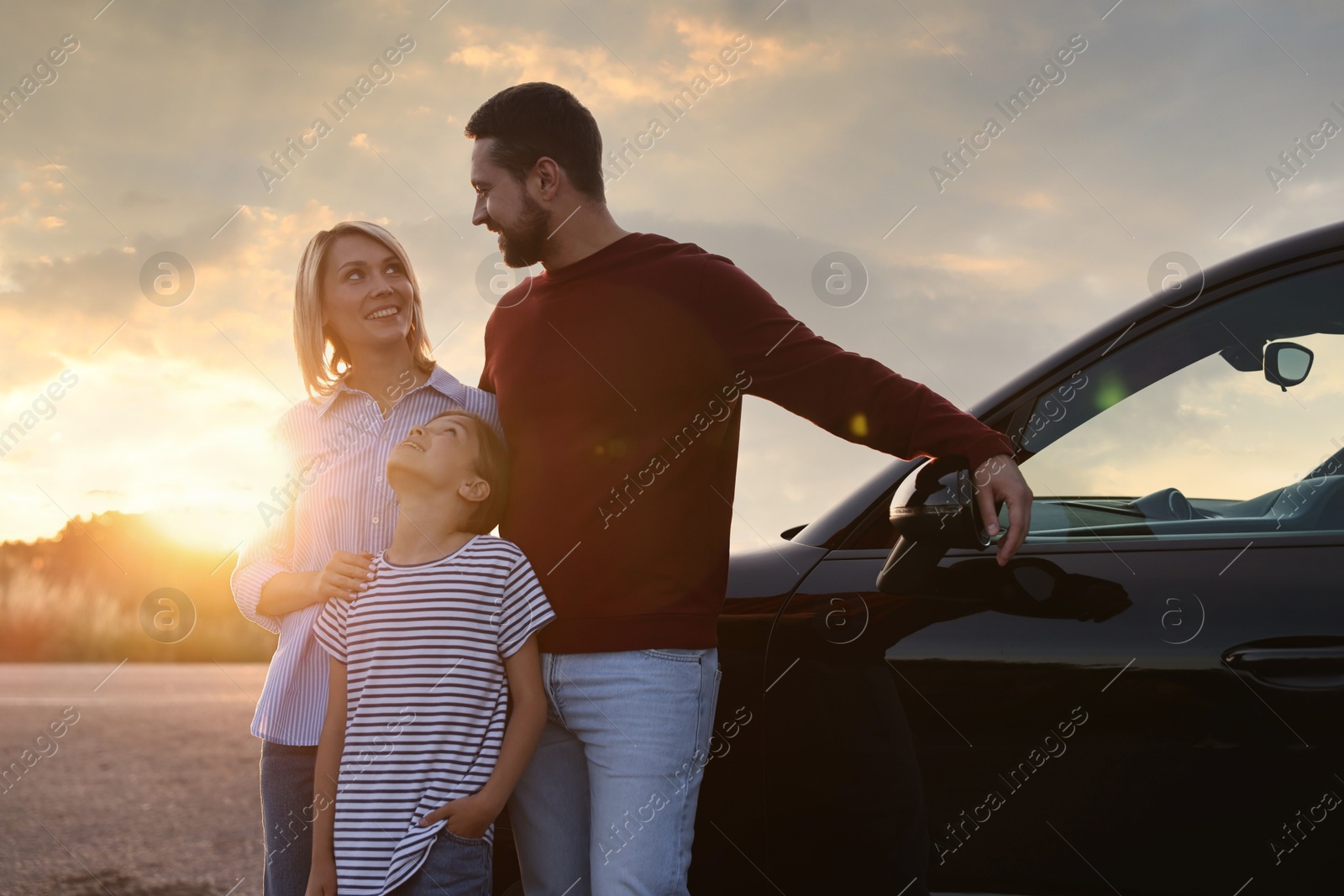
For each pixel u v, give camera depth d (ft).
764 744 5.82
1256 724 4.76
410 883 5.13
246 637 38.04
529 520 5.65
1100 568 5.27
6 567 37.29
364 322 6.49
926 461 5.98
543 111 5.70
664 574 5.30
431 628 5.42
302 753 6.07
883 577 5.70
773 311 5.41
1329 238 5.49
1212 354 5.56
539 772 5.78
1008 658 5.28
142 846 11.51
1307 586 4.87
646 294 5.45
